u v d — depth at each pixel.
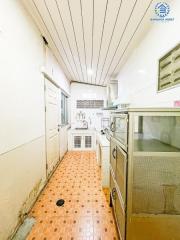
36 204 2.05
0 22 1.30
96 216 1.80
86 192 2.37
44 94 2.59
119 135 1.36
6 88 1.39
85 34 2.21
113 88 4.09
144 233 1.11
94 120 5.61
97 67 3.66
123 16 1.71
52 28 2.18
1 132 1.31
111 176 1.87
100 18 1.80
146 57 1.95
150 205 1.09
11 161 1.47
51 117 3.04
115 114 1.50
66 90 4.73
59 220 1.73
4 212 1.34
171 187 1.08
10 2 1.46
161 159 1.06
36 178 2.17
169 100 1.42
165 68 1.51
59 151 3.74
